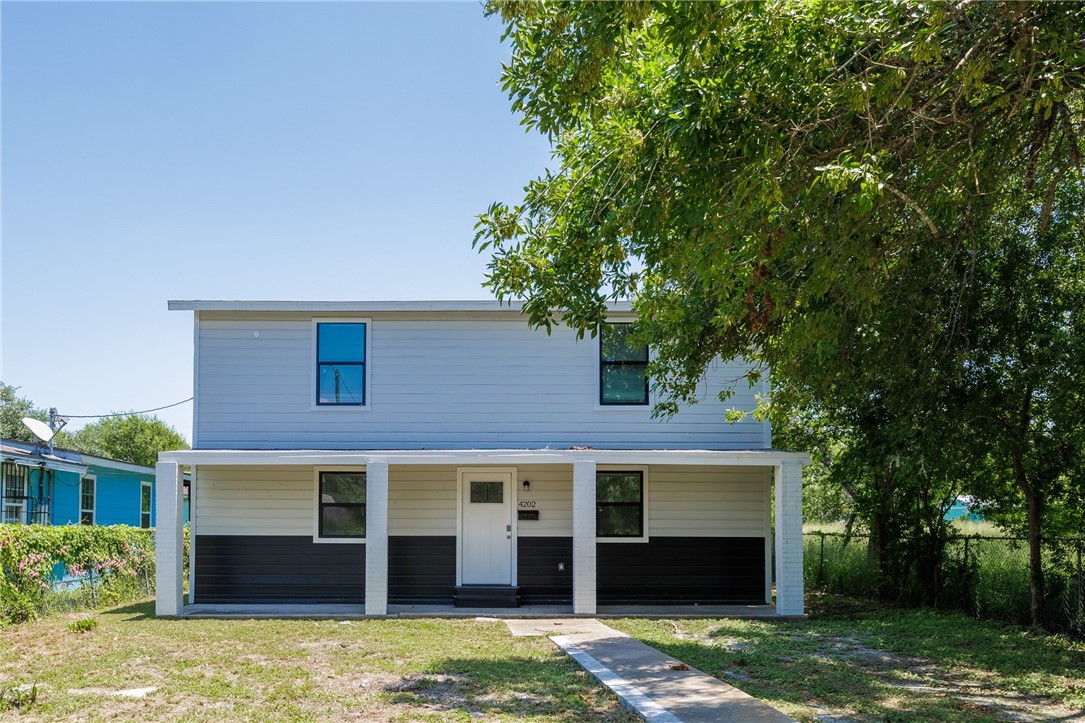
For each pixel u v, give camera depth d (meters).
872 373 13.03
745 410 18.55
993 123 9.74
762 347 14.10
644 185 8.95
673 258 9.81
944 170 9.98
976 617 16.47
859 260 10.06
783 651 12.80
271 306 18.34
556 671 11.10
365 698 9.58
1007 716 9.02
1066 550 14.85
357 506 18.36
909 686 10.54
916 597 18.34
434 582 18.30
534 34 9.00
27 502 23.61
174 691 9.83
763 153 8.38
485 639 13.77
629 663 11.56
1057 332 13.00
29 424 24.17
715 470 18.61
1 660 11.81
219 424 18.34
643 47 9.59
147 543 22.81
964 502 20.28
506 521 18.47
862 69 8.72
